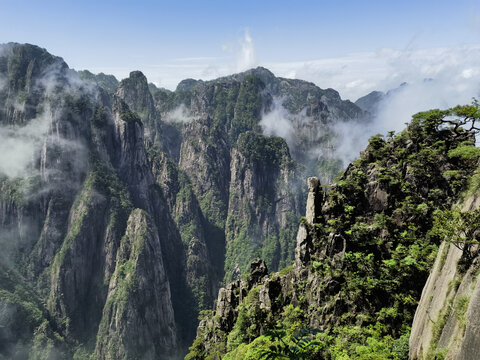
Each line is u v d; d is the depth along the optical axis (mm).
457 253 29969
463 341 23031
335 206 59031
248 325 62000
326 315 51250
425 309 33531
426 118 56344
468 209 33156
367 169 60906
